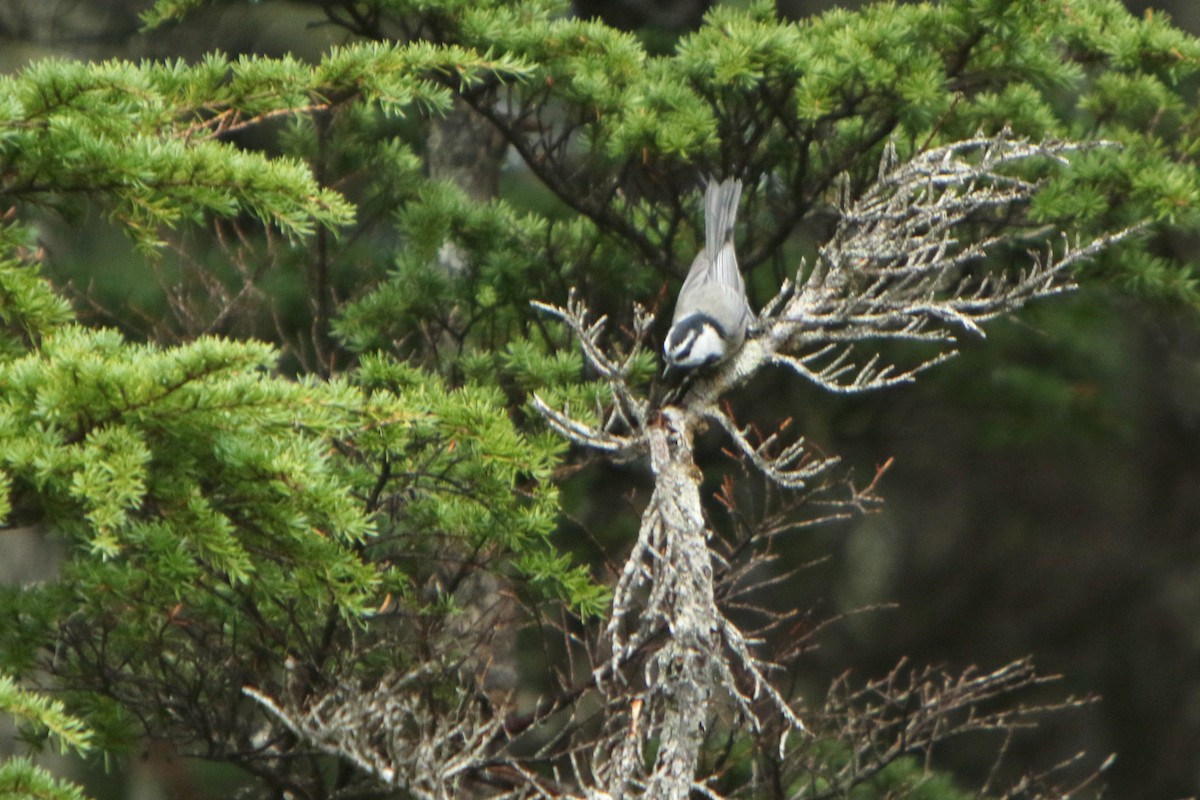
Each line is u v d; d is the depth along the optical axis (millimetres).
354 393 7258
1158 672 21719
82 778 13102
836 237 8312
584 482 12789
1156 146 11984
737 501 12828
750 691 9586
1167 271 11734
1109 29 11547
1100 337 16578
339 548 7453
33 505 6930
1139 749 21500
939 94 10523
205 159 7855
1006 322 15031
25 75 7676
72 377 6551
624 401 8055
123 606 8328
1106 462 22000
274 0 12578
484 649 10398
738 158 11242
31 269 7863
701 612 6629
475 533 8859
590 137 11281
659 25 14234
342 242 12070
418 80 9578
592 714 8727
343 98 9617
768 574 15938
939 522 22500
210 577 8055
